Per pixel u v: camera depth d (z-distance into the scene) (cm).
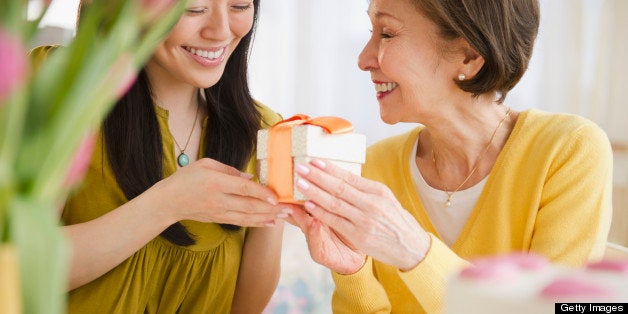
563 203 122
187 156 129
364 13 435
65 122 46
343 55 437
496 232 127
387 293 134
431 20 121
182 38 114
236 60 131
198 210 106
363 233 99
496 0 120
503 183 127
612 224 379
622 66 403
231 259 129
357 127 438
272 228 133
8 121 43
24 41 47
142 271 120
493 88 125
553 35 412
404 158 139
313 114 437
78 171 51
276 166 100
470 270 59
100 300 118
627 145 396
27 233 44
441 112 128
